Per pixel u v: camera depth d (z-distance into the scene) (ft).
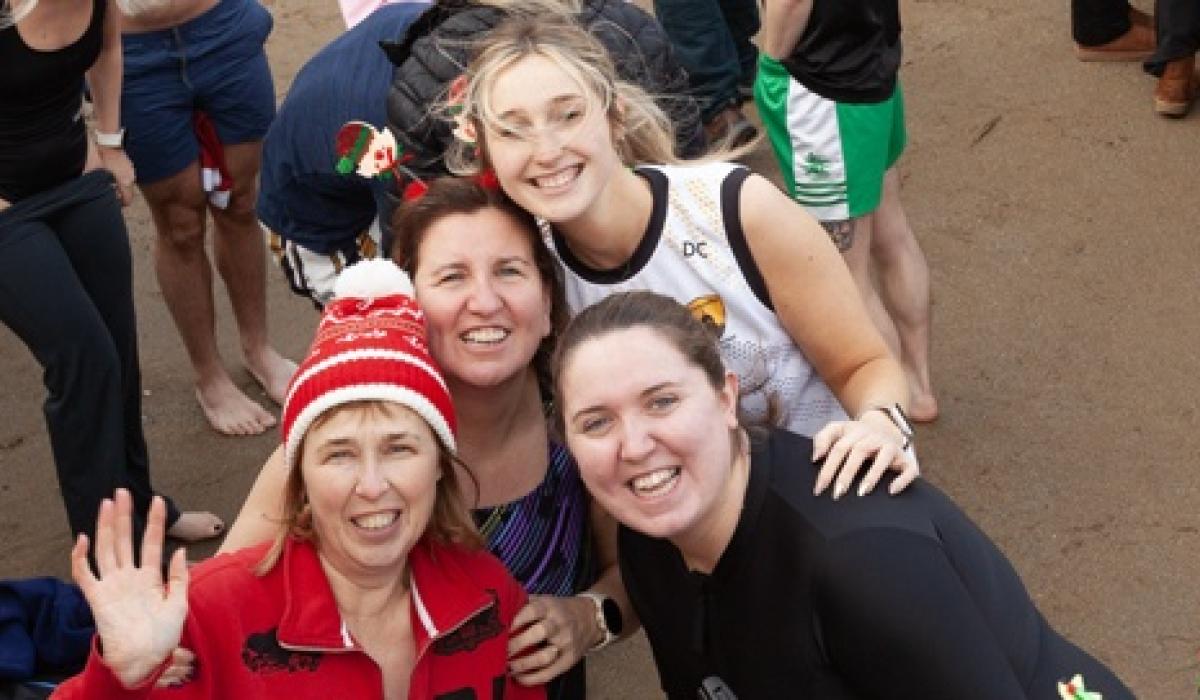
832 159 16.88
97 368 15.89
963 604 8.54
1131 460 17.71
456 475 10.05
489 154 10.20
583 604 10.93
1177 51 22.61
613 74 10.42
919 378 18.40
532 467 10.82
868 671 8.65
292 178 14.87
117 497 8.80
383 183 13.00
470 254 10.00
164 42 17.61
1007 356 19.42
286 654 9.37
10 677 11.90
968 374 19.20
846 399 10.89
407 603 9.82
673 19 22.52
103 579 8.50
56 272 15.65
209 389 19.76
